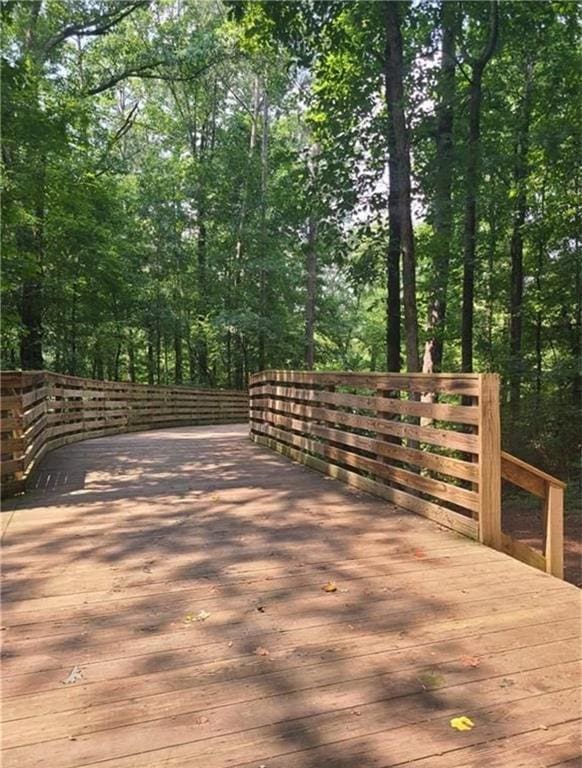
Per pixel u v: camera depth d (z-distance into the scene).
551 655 2.12
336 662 2.07
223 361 21.67
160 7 17.53
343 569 2.98
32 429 5.48
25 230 10.50
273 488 4.86
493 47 7.63
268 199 17.80
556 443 9.16
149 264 19.05
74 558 3.12
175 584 2.77
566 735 1.68
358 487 4.85
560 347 11.21
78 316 14.05
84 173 11.45
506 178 9.35
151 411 12.27
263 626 2.34
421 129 7.75
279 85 16.62
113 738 1.66
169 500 4.43
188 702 1.83
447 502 3.99
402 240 7.35
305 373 6.18
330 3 7.64
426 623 2.38
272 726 1.71
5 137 7.85
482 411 3.35
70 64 15.25
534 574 2.93
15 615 2.44
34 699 1.84
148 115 20.84
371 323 21.77
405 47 8.07
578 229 9.37
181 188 19.44
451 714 1.77
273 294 19.28
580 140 8.31
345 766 1.55
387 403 4.44
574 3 8.16
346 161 8.07
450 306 11.19
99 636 2.25
